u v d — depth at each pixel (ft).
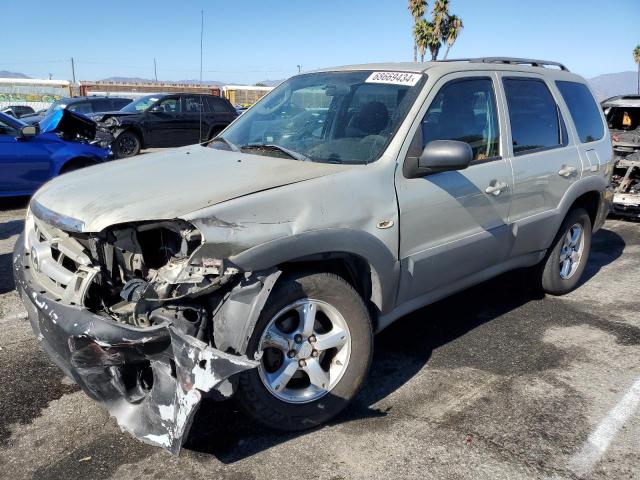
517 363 12.70
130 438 9.66
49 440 9.57
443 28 110.42
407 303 11.46
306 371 9.54
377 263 10.13
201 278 7.93
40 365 12.05
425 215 10.99
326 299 9.46
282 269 9.26
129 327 7.86
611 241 24.53
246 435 9.78
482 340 13.84
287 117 12.78
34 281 9.56
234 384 8.46
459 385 11.66
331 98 12.44
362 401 10.96
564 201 15.10
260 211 8.69
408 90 11.59
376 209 10.06
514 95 13.78
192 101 53.21
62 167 29.45
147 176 10.05
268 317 8.86
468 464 9.18
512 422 10.37
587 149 16.06
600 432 10.13
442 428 10.13
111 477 8.70
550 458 9.39
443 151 10.30
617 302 16.78
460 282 12.71
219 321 8.32
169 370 7.99
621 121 30.89
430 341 13.73
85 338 8.15
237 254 8.32
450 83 11.99
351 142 11.12
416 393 11.29
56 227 9.01
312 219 9.15
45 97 104.37
